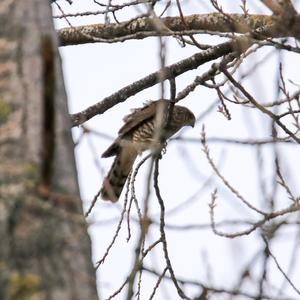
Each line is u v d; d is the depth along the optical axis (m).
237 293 6.79
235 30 10.24
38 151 5.86
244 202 7.82
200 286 6.99
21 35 6.34
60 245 5.62
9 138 5.91
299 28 8.34
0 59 6.25
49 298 5.45
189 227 7.64
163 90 6.16
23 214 5.64
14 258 5.53
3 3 6.50
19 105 6.04
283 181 7.85
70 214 5.75
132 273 5.78
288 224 7.11
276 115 8.47
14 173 5.77
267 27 10.69
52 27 6.51
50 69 5.27
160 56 6.23
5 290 5.43
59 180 5.86
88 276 5.63
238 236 7.77
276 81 7.60
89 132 7.29
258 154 6.96
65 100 6.29
